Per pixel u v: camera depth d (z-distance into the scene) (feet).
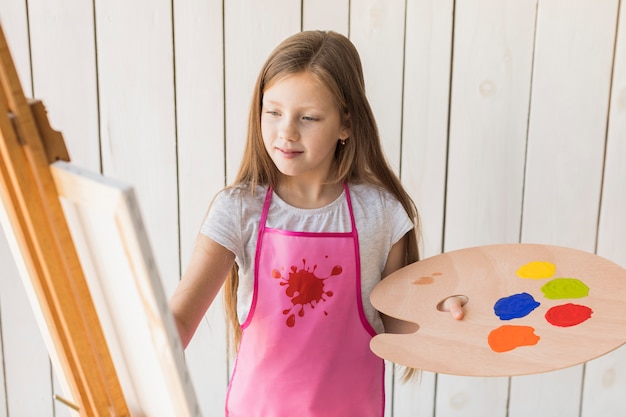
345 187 3.60
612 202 4.65
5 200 2.29
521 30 4.38
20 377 5.10
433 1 4.35
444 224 4.72
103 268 2.29
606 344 2.83
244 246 3.49
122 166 4.66
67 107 4.56
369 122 3.56
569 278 3.28
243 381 3.60
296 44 3.32
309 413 3.53
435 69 4.45
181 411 2.31
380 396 3.75
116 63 4.49
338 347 3.53
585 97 4.47
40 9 4.40
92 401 2.43
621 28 4.35
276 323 3.48
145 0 4.38
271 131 3.31
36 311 2.70
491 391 5.10
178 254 4.83
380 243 3.60
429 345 2.98
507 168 4.60
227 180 4.68
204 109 4.56
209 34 4.43
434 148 4.58
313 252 3.46
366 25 4.40
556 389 5.06
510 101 4.49
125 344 2.44
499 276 3.39
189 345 5.01
